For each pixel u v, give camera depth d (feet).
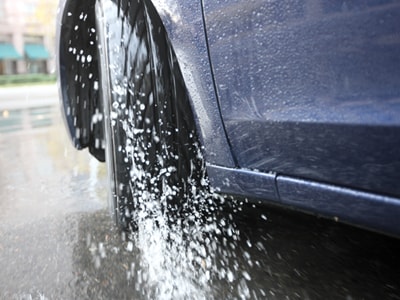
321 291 2.38
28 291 2.46
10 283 2.56
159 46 2.78
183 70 2.58
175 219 3.04
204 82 2.46
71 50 3.54
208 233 3.11
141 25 2.80
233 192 2.54
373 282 2.47
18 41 62.23
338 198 1.99
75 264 2.77
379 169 1.79
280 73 2.06
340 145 1.91
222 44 2.29
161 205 3.00
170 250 2.91
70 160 6.01
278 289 2.40
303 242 3.00
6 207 3.99
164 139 2.89
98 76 3.47
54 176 5.10
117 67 2.83
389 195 1.79
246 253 2.84
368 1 1.68
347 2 1.75
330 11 1.81
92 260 2.81
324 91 1.91
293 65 2.00
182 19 2.46
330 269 2.63
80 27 3.42
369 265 2.68
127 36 2.81
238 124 2.36
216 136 2.52
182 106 2.84
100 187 4.57
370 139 1.79
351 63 1.78
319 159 2.02
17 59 61.98
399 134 1.68
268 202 2.41
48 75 55.26
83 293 2.42
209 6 2.30
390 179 1.77
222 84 2.36
